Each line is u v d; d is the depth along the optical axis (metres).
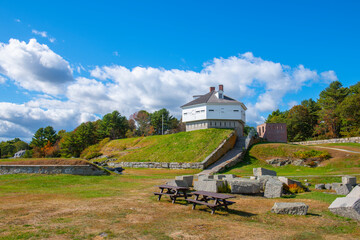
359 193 11.37
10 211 10.25
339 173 29.14
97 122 111.81
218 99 63.50
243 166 41.47
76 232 7.70
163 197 14.18
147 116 113.00
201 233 7.94
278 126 64.88
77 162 26.88
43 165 25.27
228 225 8.95
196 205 12.24
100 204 11.88
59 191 16.11
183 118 65.31
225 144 48.41
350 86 75.62
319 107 87.19
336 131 72.31
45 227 8.13
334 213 10.72
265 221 9.73
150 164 45.16
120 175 27.53
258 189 16.61
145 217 9.71
